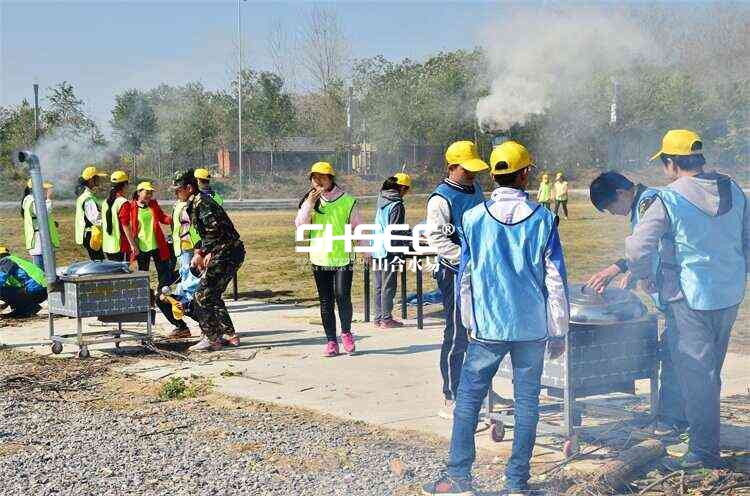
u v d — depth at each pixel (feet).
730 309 17.62
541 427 18.74
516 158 16.47
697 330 17.53
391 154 187.42
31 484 17.52
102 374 28.48
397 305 41.81
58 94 171.63
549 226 16.17
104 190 139.33
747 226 17.88
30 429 21.80
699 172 17.87
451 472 16.49
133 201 40.70
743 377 25.36
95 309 30.89
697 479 17.06
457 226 21.17
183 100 194.90
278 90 198.29
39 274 40.14
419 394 24.76
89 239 43.04
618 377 18.94
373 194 174.29
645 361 19.24
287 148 197.06
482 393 16.52
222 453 19.42
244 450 19.61
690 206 17.49
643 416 20.06
